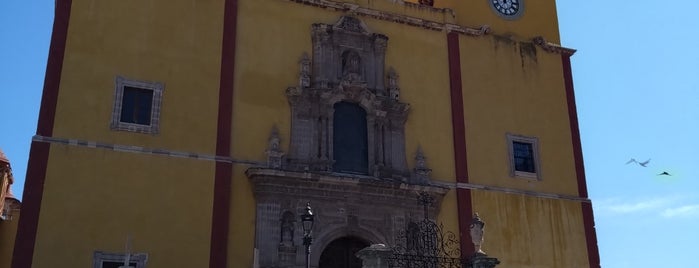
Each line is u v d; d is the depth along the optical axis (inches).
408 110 1034.7
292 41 1005.8
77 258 805.2
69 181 828.6
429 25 1106.1
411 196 980.6
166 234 850.1
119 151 863.7
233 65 957.2
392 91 1034.7
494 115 1098.7
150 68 914.1
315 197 928.9
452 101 1075.9
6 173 1190.3
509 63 1146.0
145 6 940.0
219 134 914.7
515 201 1057.5
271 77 973.8
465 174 1035.9
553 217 1076.5
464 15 1149.7
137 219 844.6
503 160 1076.5
